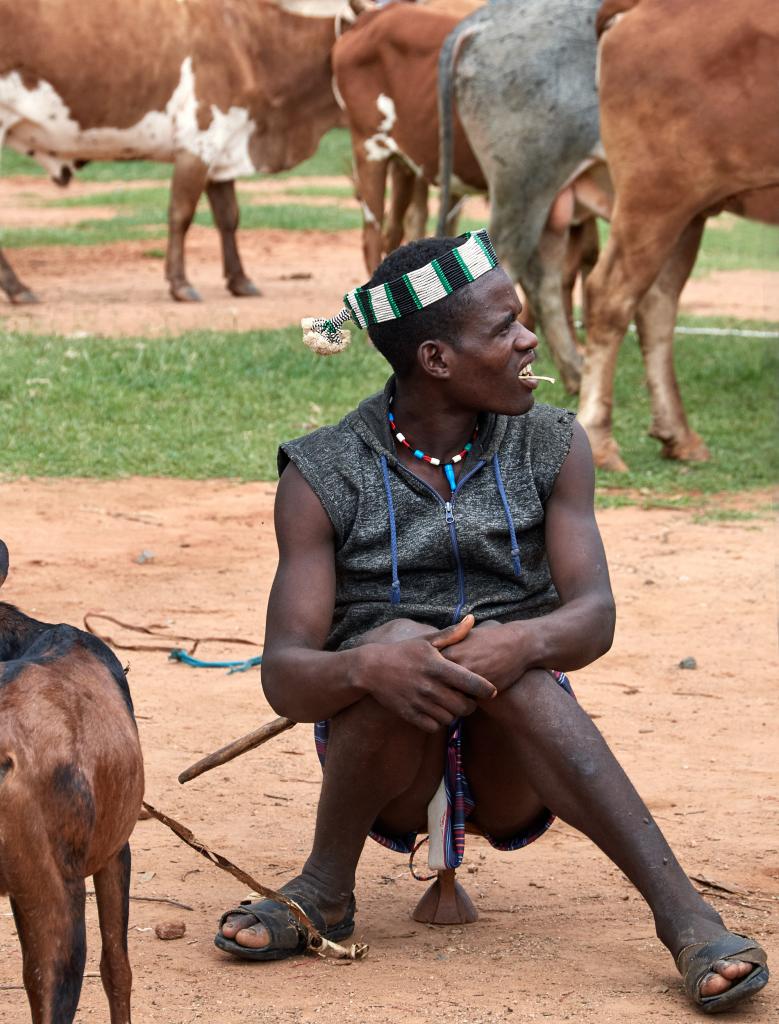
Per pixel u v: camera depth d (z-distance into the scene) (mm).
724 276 22734
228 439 11727
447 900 4461
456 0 16109
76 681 3295
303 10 18891
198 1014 3805
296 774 5754
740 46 9805
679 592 8266
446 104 12375
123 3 17859
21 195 34438
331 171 39188
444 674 3811
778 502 10188
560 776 3961
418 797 4234
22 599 7855
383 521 4207
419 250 4117
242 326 16875
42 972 3109
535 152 12141
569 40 12008
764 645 7371
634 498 10383
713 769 5766
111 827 3314
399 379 4258
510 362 4098
